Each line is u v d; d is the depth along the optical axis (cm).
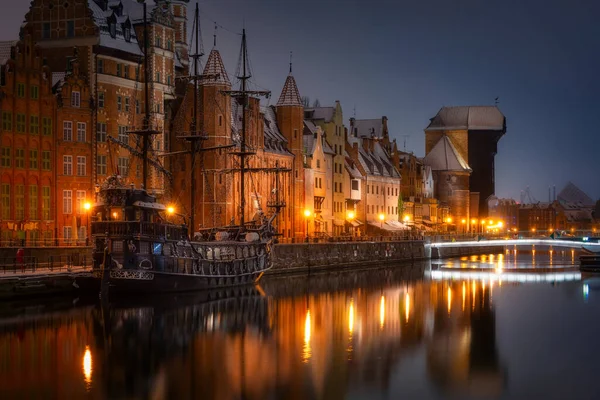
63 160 9375
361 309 7906
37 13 9950
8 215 8825
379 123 19525
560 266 14400
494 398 4772
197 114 11150
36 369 5225
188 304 7794
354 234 15425
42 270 7712
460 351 5928
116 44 9994
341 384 4988
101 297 7512
